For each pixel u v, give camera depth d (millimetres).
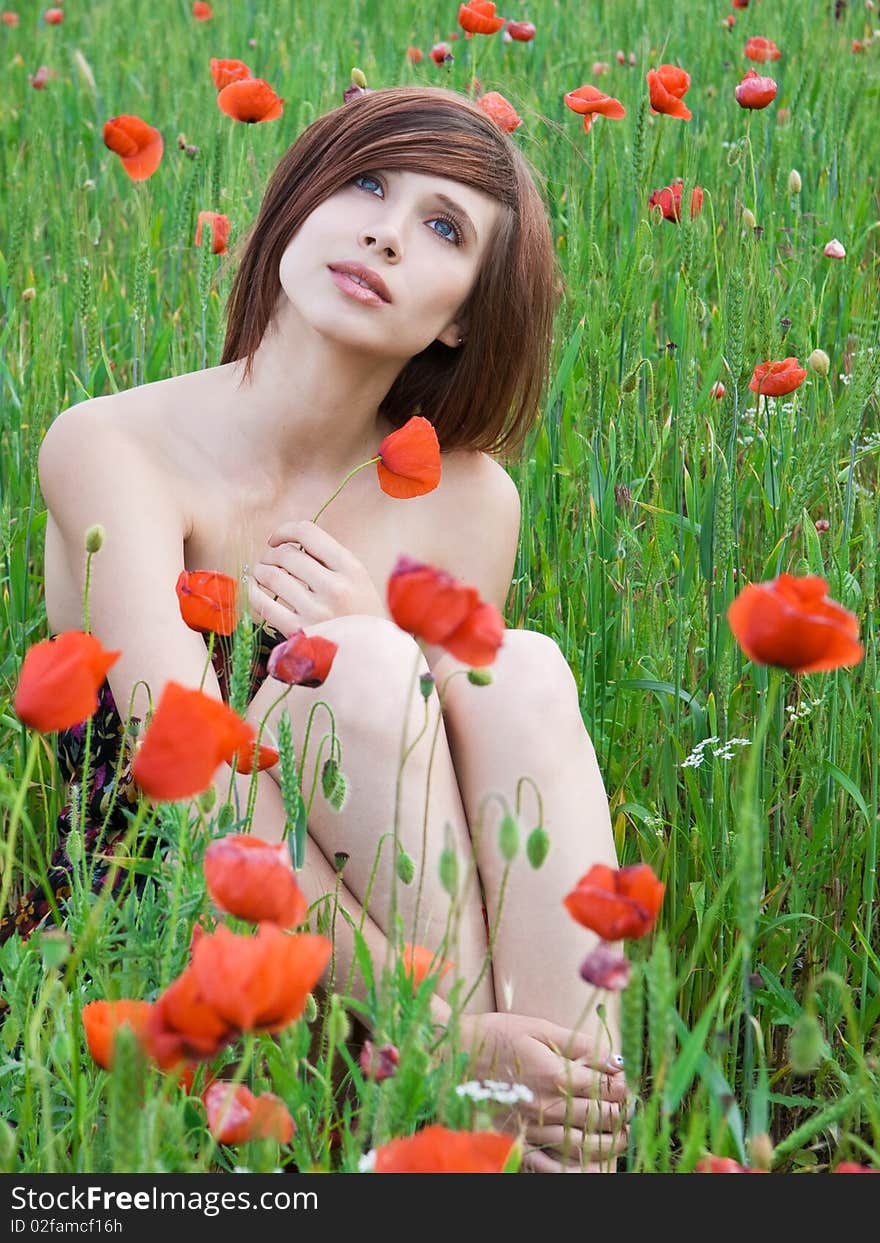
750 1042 2408
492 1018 2652
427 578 1858
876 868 3367
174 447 3271
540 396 3533
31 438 3992
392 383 3379
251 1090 2201
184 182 5656
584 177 5430
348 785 2742
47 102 6988
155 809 2236
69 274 4938
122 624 3018
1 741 3596
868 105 6387
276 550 3199
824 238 5312
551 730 2896
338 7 7938
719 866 3295
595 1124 2559
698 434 3918
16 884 3318
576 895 1793
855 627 1855
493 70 6242
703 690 3590
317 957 1556
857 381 3359
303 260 3080
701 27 7203
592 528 3785
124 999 2018
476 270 3236
